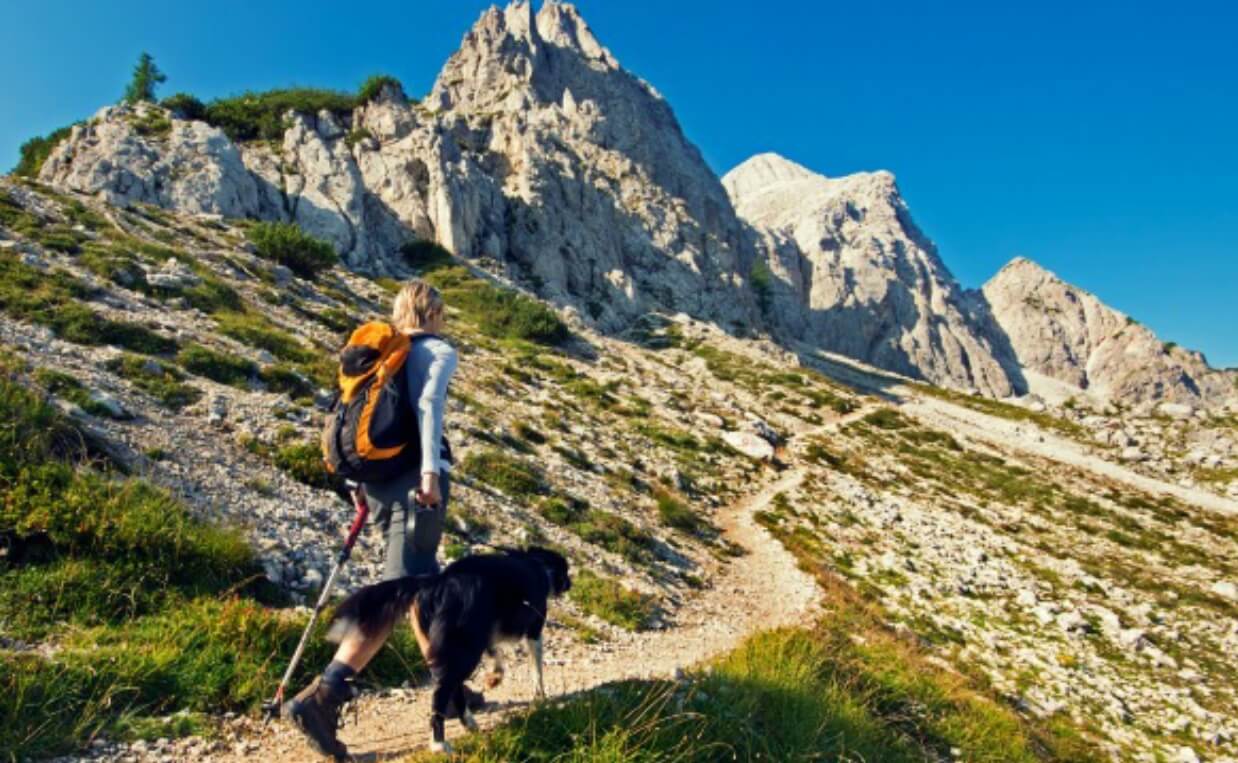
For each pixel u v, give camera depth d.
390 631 5.24
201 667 6.96
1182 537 42.88
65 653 6.64
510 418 31.31
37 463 9.75
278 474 14.43
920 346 167.62
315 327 31.97
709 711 7.30
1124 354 194.75
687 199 131.25
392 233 71.62
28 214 30.95
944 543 32.03
